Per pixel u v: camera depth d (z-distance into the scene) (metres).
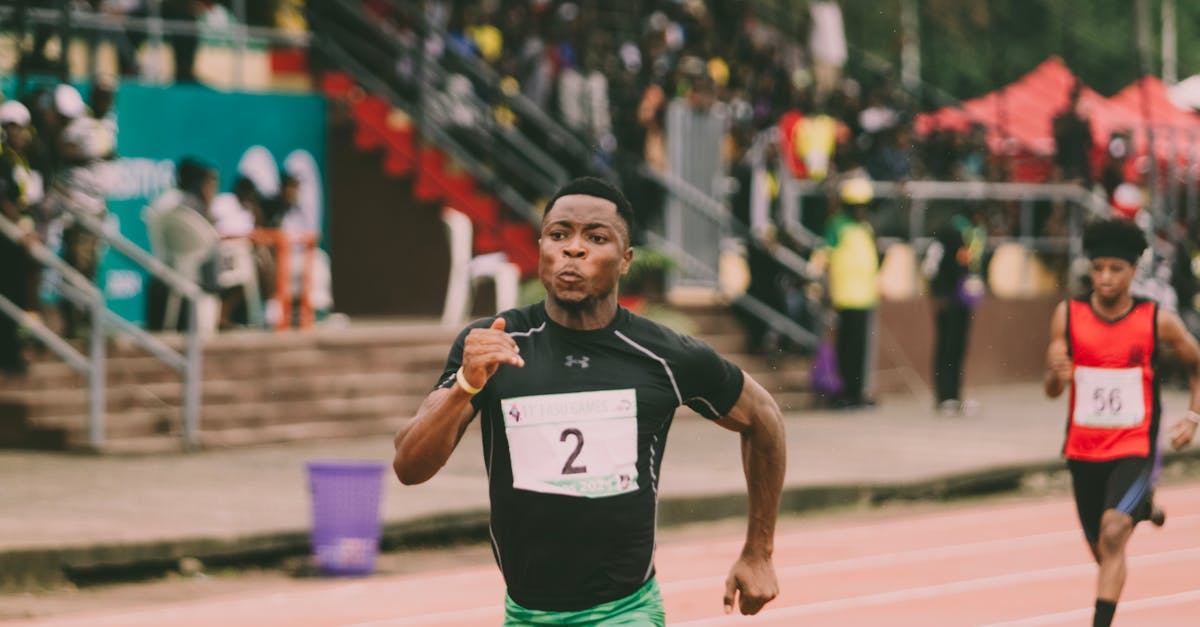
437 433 12.03
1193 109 76.50
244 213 45.53
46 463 37.09
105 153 41.56
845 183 54.41
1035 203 65.81
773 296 54.47
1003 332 64.75
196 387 39.97
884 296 59.59
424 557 30.89
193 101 47.78
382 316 54.75
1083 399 22.83
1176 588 27.81
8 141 38.19
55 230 41.06
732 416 13.20
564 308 12.73
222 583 28.05
